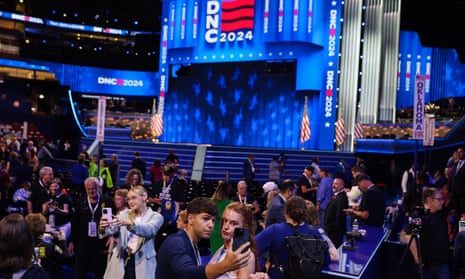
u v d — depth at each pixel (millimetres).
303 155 25500
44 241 5984
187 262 3174
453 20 29812
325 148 28828
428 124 13367
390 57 29328
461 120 23125
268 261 5004
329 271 4930
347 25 28984
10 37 42781
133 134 39969
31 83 34344
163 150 25625
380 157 25500
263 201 14227
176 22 33781
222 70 33125
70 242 7855
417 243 6023
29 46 43188
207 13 32156
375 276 6328
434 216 6238
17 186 12875
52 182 8742
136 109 42500
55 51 43625
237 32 30984
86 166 16484
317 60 29172
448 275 6219
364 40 29031
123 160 25688
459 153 10977
